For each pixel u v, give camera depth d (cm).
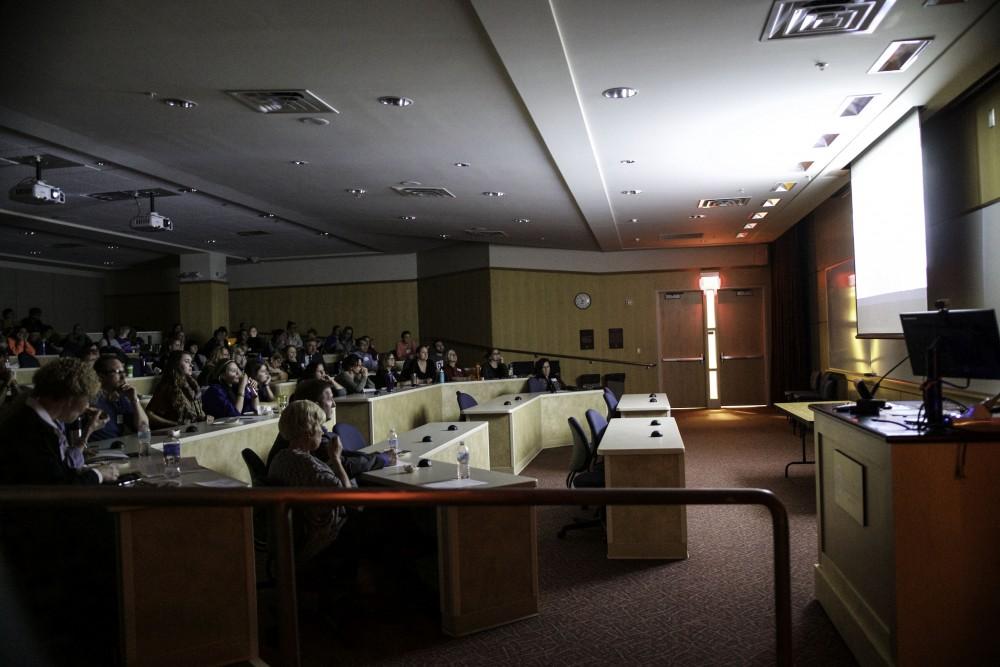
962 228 540
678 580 397
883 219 621
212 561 285
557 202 880
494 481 355
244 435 514
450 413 956
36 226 1035
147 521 273
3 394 453
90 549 279
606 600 369
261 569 418
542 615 350
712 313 1369
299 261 1479
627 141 601
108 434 455
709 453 829
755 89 482
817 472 362
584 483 475
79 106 508
